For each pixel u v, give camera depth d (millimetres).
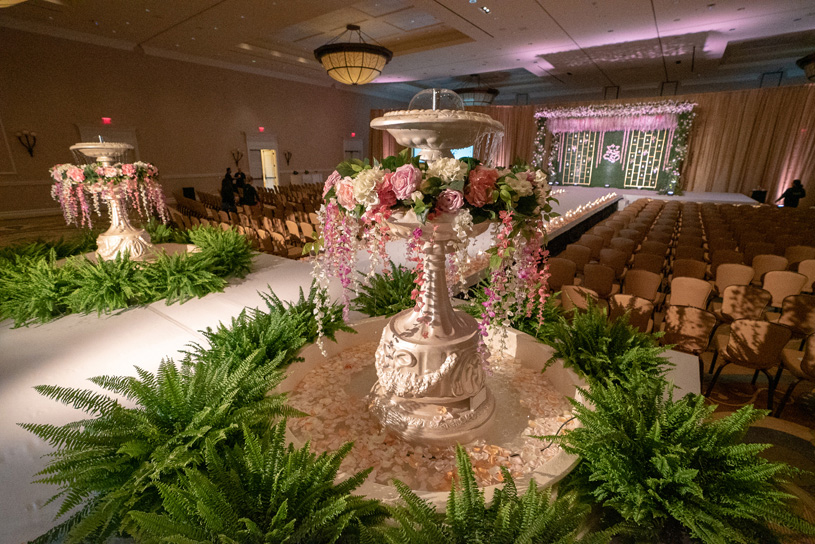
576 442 1820
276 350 2682
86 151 4340
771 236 7293
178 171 15250
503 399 2646
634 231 7656
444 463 2096
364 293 3627
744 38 11430
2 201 11531
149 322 3484
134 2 9125
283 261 5250
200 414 1764
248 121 17078
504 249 1832
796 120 15000
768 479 1658
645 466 1674
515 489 1490
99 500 1586
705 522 1469
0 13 10266
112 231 4652
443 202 1694
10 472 1825
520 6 9000
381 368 2332
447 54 13406
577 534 1460
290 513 1426
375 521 1530
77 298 3643
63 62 12078
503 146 20531
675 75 17453
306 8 9219
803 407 3553
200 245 4934
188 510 1373
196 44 12961
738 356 3480
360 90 21438
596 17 9656
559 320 3186
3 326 3432
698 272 5363
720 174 16719
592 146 19062
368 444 2232
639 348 2588
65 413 2260
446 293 2238
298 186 16828
